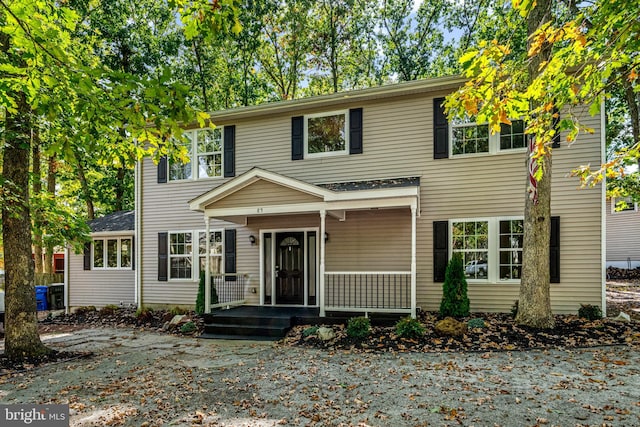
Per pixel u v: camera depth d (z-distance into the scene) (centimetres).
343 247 1021
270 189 915
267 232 1098
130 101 305
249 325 879
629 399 441
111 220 1411
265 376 564
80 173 1759
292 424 404
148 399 485
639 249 1872
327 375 558
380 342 718
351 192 844
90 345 819
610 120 1723
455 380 517
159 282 1209
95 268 1324
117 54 1664
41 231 770
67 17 343
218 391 507
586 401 439
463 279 867
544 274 761
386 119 1012
